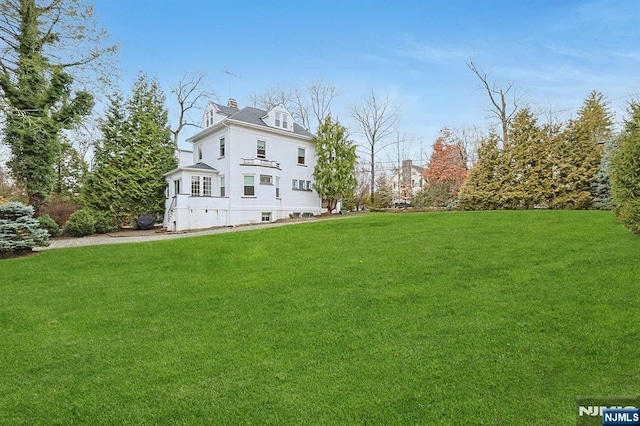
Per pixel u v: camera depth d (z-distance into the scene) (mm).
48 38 16906
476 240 9125
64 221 21141
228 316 5348
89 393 3381
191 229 20438
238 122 22719
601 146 16422
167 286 7145
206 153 25219
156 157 24906
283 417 2898
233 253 9914
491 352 3770
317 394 3193
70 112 17469
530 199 17422
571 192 16438
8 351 4371
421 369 3529
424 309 5062
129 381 3572
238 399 3178
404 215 15820
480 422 2732
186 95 35250
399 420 2797
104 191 23109
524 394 3055
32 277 8055
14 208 10617
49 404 3219
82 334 4871
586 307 4660
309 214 26562
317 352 4020
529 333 4125
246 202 22875
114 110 23703
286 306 5586
